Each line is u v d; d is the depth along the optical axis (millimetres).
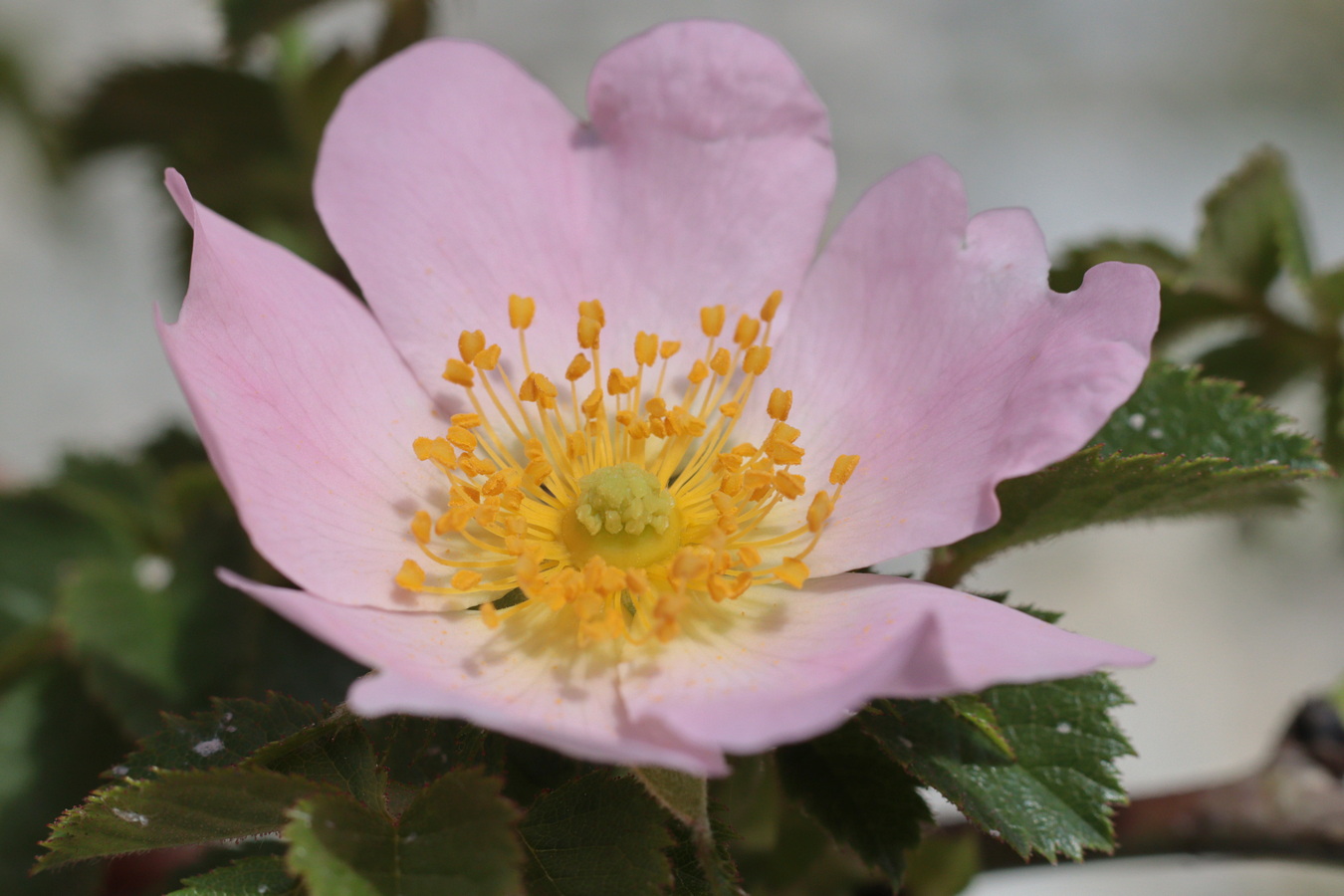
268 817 157
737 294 174
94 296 354
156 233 216
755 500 170
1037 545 168
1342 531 316
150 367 354
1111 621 333
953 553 168
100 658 188
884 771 163
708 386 175
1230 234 186
